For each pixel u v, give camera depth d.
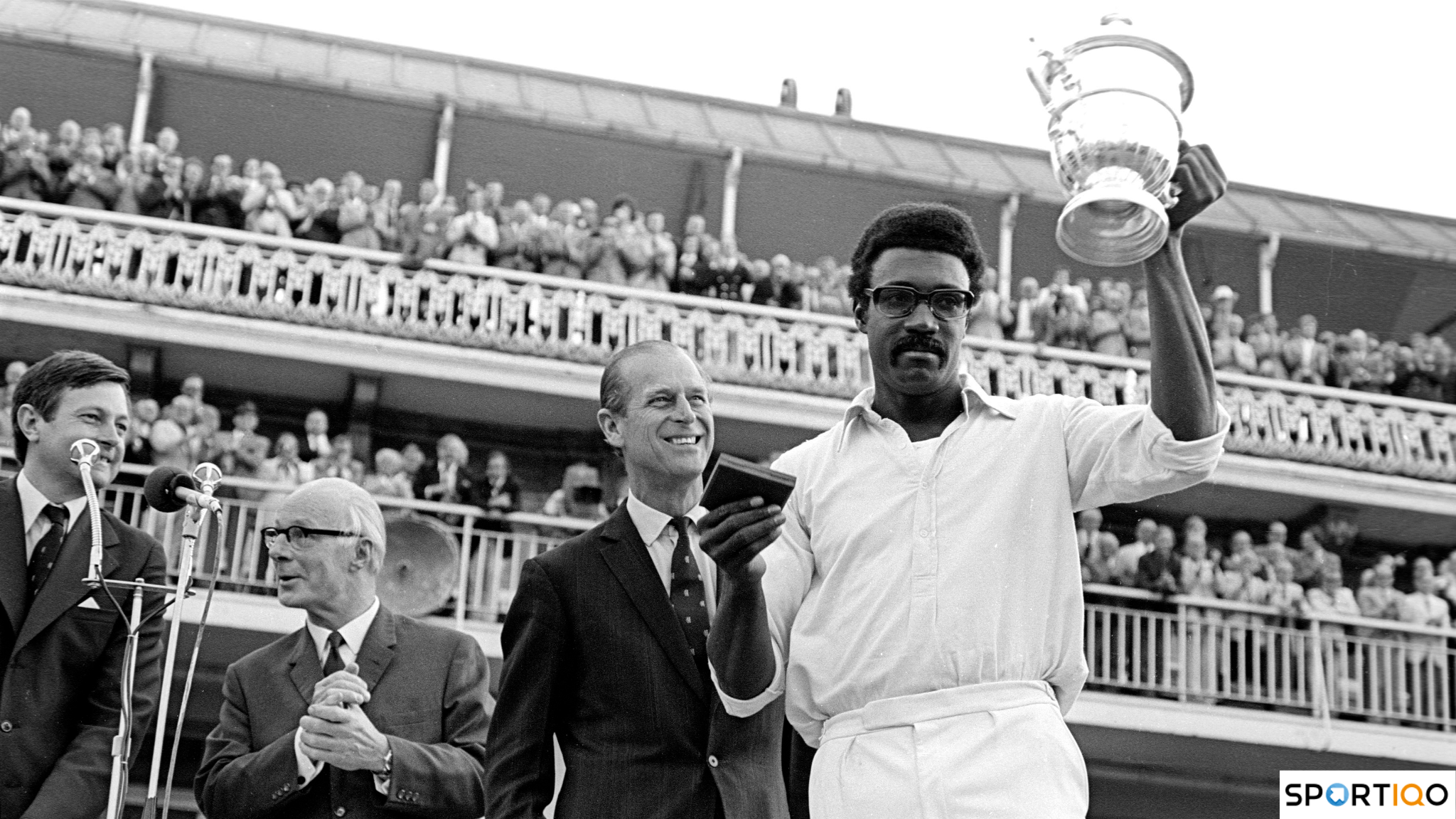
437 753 4.76
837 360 18.75
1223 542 20.83
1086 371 18.84
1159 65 3.08
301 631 5.22
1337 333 23.75
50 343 17.94
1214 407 3.12
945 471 3.35
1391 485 19.78
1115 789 17.92
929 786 3.06
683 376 4.16
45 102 20.81
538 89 22.58
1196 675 16.58
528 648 3.91
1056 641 3.21
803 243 22.66
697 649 3.91
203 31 21.52
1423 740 16.64
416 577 14.88
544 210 18.84
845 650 3.26
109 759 4.96
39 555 5.09
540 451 19.86
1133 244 3.02
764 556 3.46
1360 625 17.34
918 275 3.40
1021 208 22.64
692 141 21.91
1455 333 23.75
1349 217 24.28
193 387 16.00
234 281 17.52
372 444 19.33
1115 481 3.25
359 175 21.58
